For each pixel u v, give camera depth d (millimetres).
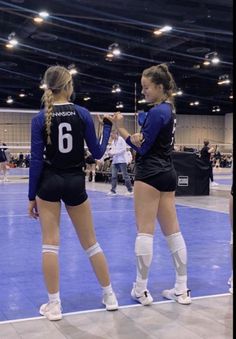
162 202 3166
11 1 10930
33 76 21453
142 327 2693
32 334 2578
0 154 15930
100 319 2824
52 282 2828
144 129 3014
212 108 35438
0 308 3027
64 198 2873
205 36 14414
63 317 2854
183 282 3156
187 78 23609
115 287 3508
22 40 15961
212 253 4719
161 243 5184
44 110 2781
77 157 2854
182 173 10641
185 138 38969
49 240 2854
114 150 10695
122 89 25469
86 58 18578
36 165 2779
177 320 2809
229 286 3520
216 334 2582
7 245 5078
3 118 32812
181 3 11156
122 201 9547
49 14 11578
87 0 10742
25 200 9836
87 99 29344
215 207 8586
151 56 18406
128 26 13750
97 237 5551
